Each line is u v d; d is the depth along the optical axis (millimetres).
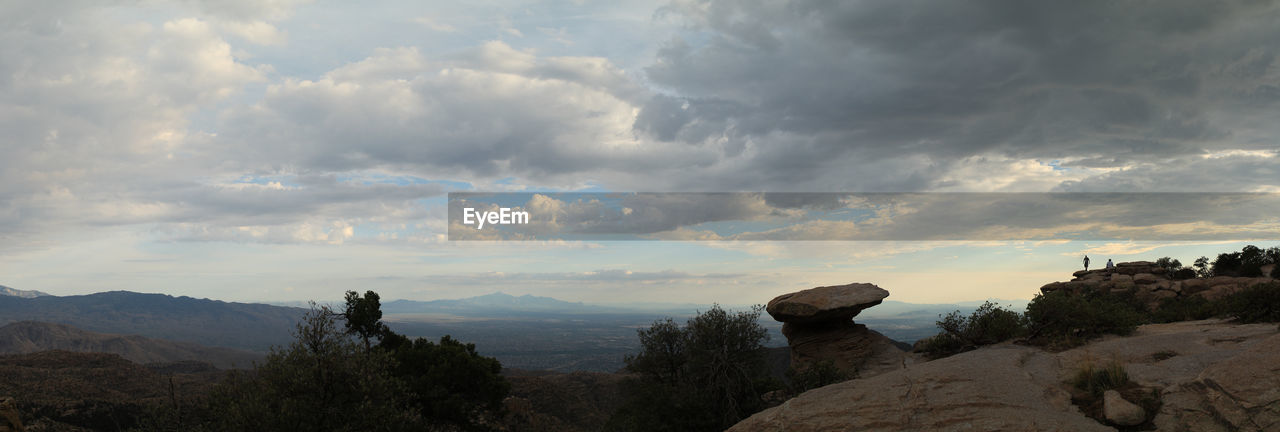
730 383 26734
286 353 20391
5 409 19125
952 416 11328
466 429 35188
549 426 56375
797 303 35625
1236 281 40969
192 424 22984
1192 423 9891
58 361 100438
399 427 20094
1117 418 10508
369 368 20438
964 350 28203
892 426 11344
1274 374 9734
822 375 27234
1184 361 12555
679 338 31281
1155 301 42656
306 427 18453
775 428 12406
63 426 51000
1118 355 14281
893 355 33438
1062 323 24859
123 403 60812
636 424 27500
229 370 20969
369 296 36875
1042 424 10492
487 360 40000
